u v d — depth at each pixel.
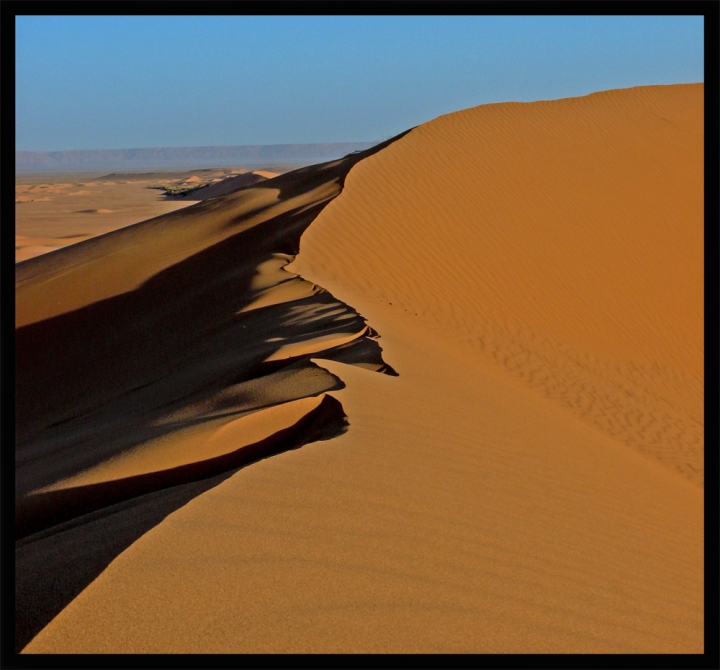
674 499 6.53
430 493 4.34
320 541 3.38
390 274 15.23
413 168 20.03
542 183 20.78
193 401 8.22
